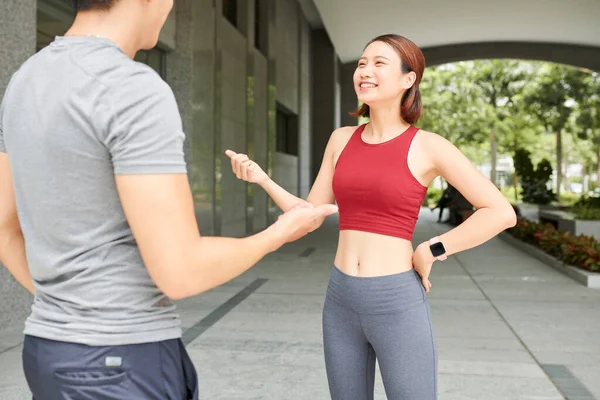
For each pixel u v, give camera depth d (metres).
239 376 4.14
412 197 2.01
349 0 19.53
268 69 16.17
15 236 1.41
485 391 3.88
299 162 20.78
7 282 5.18
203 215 10.71
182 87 9.95
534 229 11.66
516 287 7.64
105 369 1.20
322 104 24.53
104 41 1.24
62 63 1.21
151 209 1.14
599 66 28.08
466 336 5.25
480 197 1.95
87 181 1.18
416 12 21.78
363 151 2.07
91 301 1.20
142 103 1.16
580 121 41.09
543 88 40.47
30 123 1.21
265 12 16.05
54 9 6.79
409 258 2.04
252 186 14.43
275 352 4.70
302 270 8.95
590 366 4.40
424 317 2.03
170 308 1.31
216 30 11.45
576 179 80.19
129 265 1.23
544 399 3.74
